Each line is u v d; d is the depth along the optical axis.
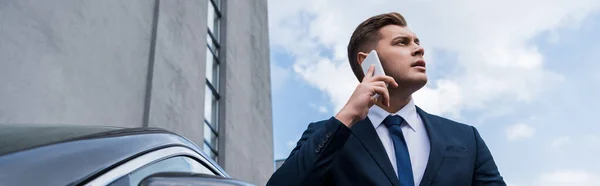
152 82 8.64
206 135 11.62
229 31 14.44
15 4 5.71
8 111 5.32
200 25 11.71
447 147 1.63
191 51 10.83
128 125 7.81
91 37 7.18
